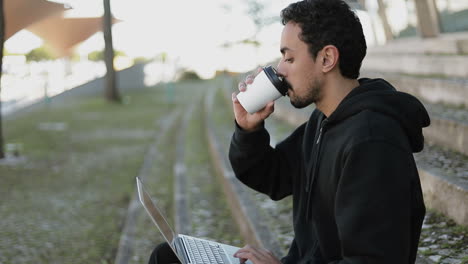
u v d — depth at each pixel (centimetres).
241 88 202
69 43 1364
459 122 419
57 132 1266
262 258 189
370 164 158
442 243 289
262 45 3375
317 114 207
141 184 208
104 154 977
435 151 426
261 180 222
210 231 466
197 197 586
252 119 206
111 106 1931
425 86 604
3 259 449
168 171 816
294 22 181
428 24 891
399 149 160
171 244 198
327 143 178
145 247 478
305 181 201
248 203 452
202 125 1293
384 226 154
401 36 1085
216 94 2066
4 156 905
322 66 180
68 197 672
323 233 181
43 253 471
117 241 516
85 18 1314
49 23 1265
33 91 2272
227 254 210
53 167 853
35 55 2492
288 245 343
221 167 619
